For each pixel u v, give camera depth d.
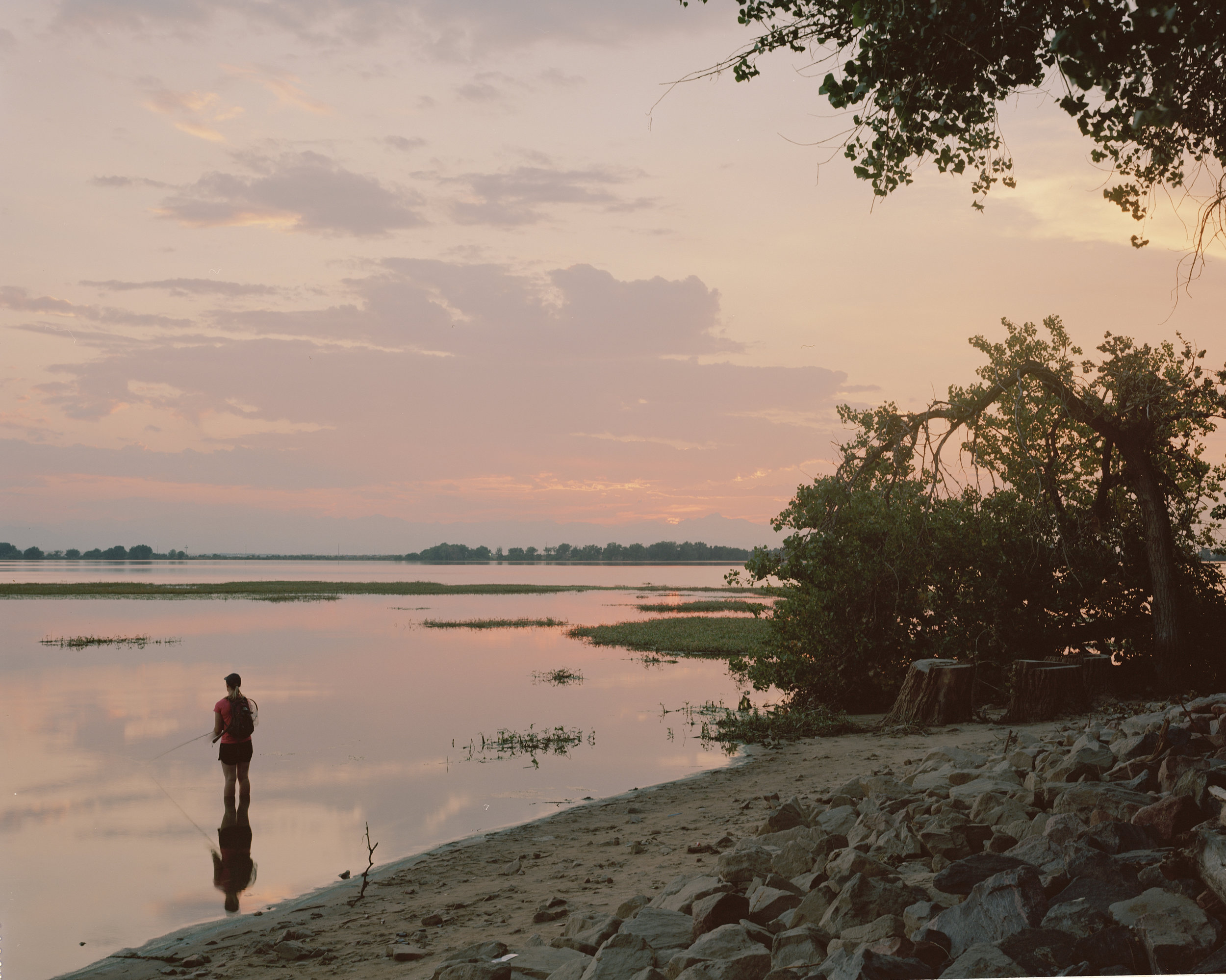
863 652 18.19
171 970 6.37
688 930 5.23
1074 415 16.62
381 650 34.00
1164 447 17.91
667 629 42.09
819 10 7.96
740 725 16.88
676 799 11.48
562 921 6.49
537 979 4.82
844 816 7.34
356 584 115.69
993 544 17.84
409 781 13.35
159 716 19.41
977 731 14.37
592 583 136.38
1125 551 18.03
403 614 58.41
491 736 16.95
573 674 26.80
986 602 17.88
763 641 19.55
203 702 21.27
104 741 16.64
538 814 11.30
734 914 5.21
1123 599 17.92
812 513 18.84
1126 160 8.58
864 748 13.93
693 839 8.86
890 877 5.32
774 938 4.60
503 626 47.50
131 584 110.25
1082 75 5.35
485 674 26.64
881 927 4.54
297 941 6.79
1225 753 7.01
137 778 13.70
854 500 18.67
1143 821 5.37
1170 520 17.27
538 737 16.69
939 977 3.89
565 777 13.50
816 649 18.33
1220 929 3.83
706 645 34.81
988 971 3.75
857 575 18.31
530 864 8.59
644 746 15.95
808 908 5.09
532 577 181.00
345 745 16.16
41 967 6.68
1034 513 17.25
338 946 6.55
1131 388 16.78
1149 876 4.47
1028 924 4.11
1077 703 15.02
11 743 16.53
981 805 6.75
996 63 6.93
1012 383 16.78
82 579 135.38
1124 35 5.16
